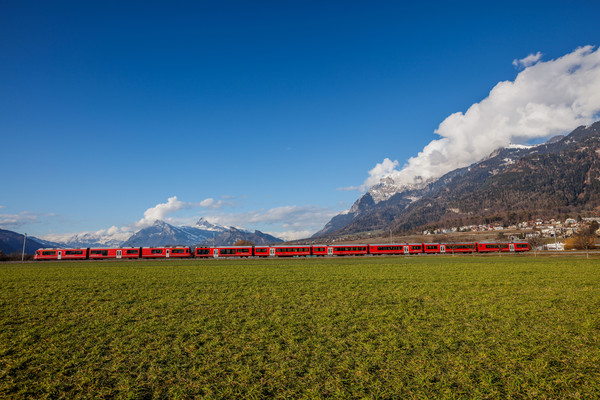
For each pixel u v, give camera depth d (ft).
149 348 49.34
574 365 41.04
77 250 333.83
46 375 40.40
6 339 54.29
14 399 34.50
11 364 43.45
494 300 82.17
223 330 58.34
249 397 34.40
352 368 41.04
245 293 97.55
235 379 38.50
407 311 70.69
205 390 35.94
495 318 63.77
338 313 69.77
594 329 55.62
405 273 150.20
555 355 44.09
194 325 61.41
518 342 49.32
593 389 35.01
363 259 280.72
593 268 164.35
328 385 36.65
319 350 47.34
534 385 36.06
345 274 149.18
